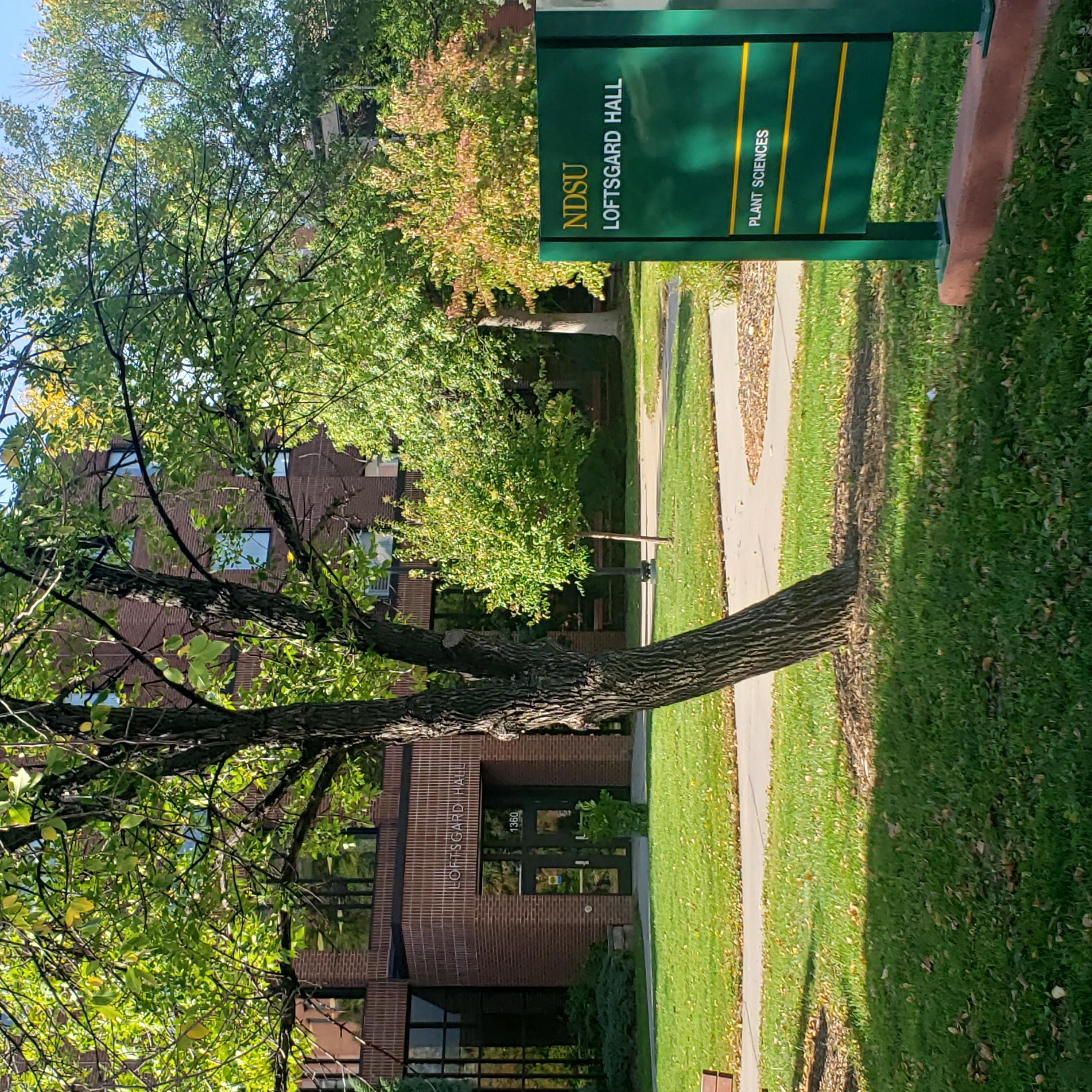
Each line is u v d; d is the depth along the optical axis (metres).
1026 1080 3.60
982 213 3.97
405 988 16.17
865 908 5.50
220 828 5.16
